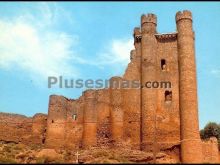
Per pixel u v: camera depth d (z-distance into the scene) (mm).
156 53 61031
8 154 55188
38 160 51781
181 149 55219
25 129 63000
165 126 57438
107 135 58344
